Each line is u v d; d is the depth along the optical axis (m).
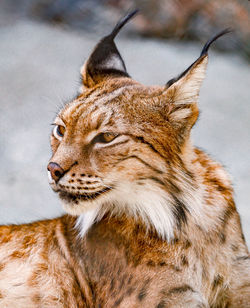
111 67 13.90
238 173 23.36
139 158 11.91
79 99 12.67
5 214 20.16
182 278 12.20
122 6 37.34
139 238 12.45
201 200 12.52
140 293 12.11
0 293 13.21
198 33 36.28
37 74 31.36
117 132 11.90
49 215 20.28
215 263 12.53
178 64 33.38
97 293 12.50
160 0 36.50
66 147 12.00
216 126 27.67
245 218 19.66
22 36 35.53
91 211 12.72
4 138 26.00
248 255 12.89
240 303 12.66
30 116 27.72
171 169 12.10
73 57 33.56
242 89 31.67
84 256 12.72
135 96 12.34
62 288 12.91
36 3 38.22
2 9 38.41
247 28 35.38
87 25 37.16
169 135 12.10
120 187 12.08
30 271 13.20
